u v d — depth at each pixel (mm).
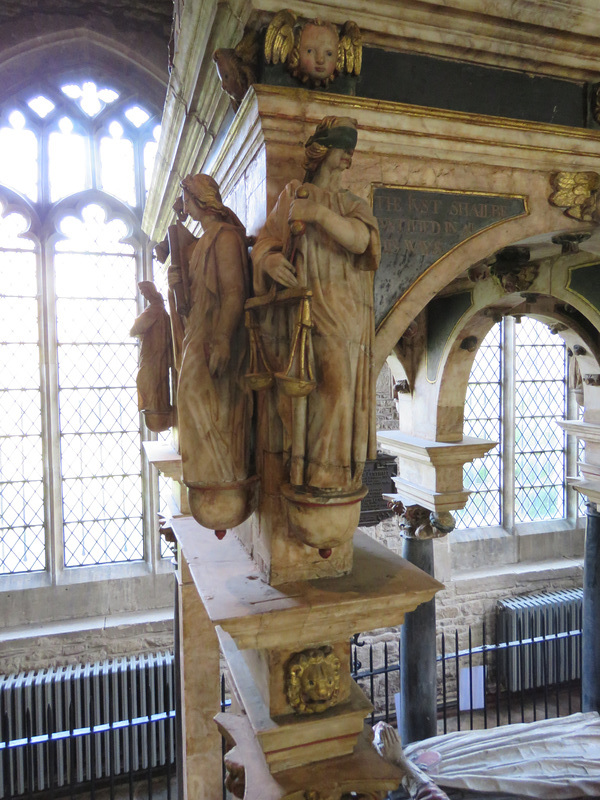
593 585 5551
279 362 2049
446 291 4711
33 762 6340
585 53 2648
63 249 7281
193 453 2119
